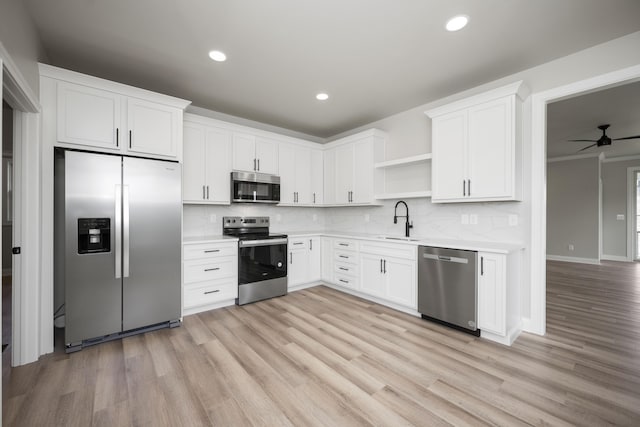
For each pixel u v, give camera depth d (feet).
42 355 7.43
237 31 7.30
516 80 9.35
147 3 6.32
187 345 8.00
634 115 13.05
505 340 8.05
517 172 8.76
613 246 22.91
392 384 6.25
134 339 8.36
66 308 7.55
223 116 13.09
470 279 8.57
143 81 9.91
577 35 7.44
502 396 5.86
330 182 15.14
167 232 9.13
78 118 7.92
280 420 5.24
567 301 11.91
